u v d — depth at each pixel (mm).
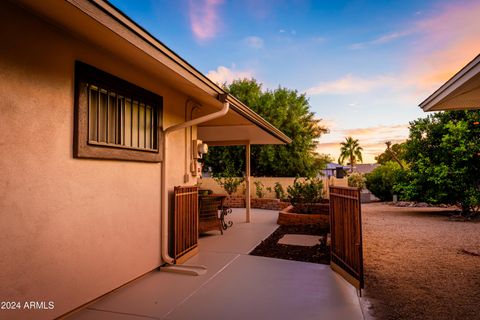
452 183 9695
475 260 4750
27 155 2354
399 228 7805
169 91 4441
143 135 3848
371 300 3160
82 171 2883
